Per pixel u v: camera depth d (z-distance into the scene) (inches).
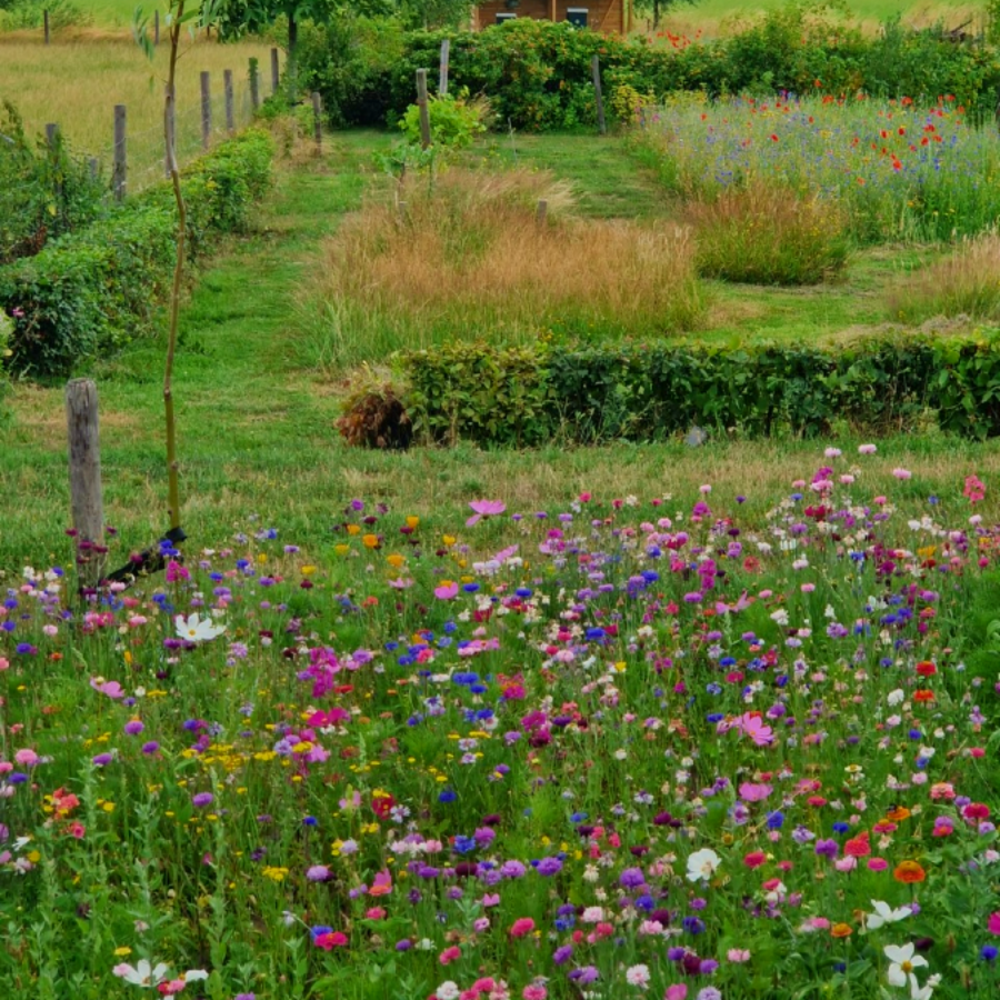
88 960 196.9
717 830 217.9
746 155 1165.1
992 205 1058.7
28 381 686.5
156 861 216.8
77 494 339.6
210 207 972.6
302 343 770.8
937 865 210.4
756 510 434.3
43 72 1865.2
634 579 316.8
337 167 1406.3
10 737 273.0
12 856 225.5
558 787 240.7
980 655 276.2
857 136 1200.2
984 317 786.2
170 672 299.4
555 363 591.2
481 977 191.6
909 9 2817.4
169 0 315.0
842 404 586.9
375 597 331.3
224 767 245.0
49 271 687.1
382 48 1809.8
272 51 1768.0
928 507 422.6
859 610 304.5
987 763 241.9
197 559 389.1
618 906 200.7
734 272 933.2
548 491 484.1
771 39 1748.3
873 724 252.1
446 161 1208.8
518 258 808.9
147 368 727.7
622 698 277.7
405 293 772.6
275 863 225.8
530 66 1737.2
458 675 261.7
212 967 208.5
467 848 206.8
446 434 586.9
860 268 973.8
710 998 160.2
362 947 197.3
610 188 1283.2
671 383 586.9
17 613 334.3
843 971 183.8
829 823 224.8
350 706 284.8
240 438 598.9
